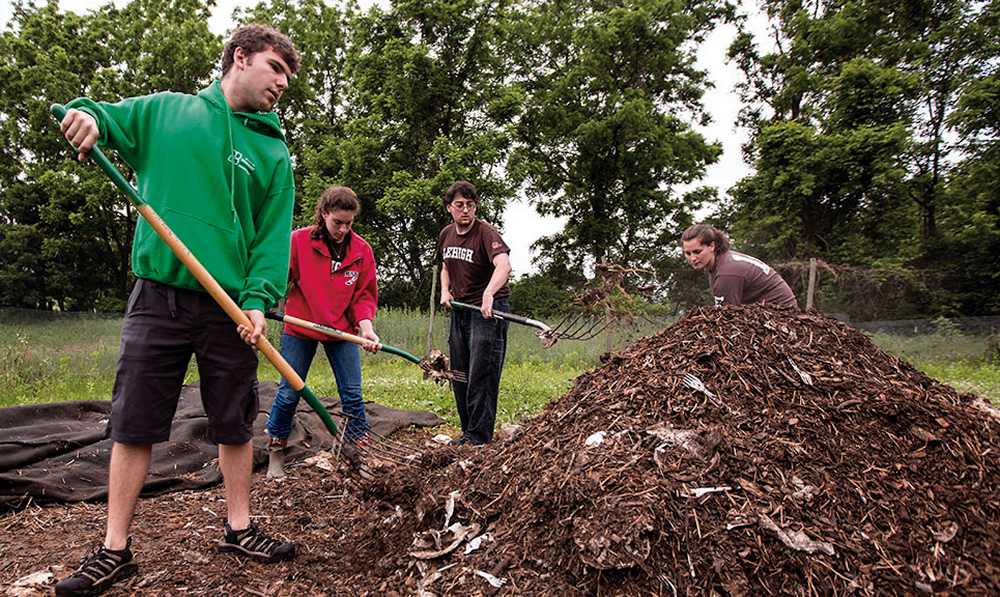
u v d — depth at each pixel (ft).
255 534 8.38
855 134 61.05
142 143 7.53
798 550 6.46
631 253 82.12
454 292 14.62
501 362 14.20
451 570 7.34
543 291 73.51
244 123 7.93
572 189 79.82
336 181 67.15
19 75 81.25
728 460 7.32
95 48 82.17
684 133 77.41
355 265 12.84
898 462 7.50
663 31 75.82
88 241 88.12
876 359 9.37
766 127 67.72
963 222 61.46
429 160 66.74
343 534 9.29
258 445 13.94
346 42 86.63
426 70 67.15
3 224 85.61
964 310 55.26
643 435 7.75
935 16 68.13
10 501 10.57
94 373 27.25
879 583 6.31
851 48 70.95
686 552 6.44
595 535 6.49
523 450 8.71
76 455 12.21
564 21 79.05
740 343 9.04
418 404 21.29
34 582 7.63
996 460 7.62
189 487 11.66
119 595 7.29
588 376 9.78
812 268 38.40
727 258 12.80
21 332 30.78
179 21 81.97
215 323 7.64
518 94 66.18
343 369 13.01
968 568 6.51
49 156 84.58
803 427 7.82
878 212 65.26
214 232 7.54
